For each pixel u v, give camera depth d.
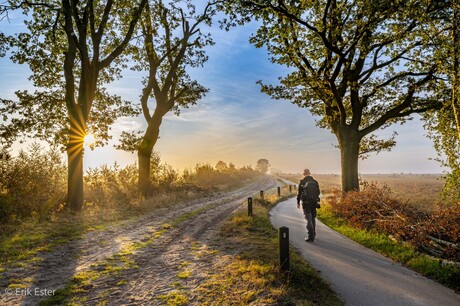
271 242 7.87
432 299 4.61
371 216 10.00
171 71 20.73
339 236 9.20
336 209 13.48
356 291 4.88
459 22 8.24
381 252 7.27
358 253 7.16
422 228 7.37
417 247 7.10
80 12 16.34
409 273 5.75
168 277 5.73
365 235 8.77
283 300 4.38
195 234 9.70
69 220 10.95
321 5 14.52
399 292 4.85
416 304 4.43
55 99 16.66
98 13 17.47
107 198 16.44
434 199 15.80
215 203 18.30
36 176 13.17
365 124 18.78
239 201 19.62
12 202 10.84
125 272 6.05
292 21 14.43
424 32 10.62
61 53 17.66
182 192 21.56
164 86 20.75
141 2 16.55
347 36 14.38
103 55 19.86
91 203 14.59
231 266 6.06
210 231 10.11
